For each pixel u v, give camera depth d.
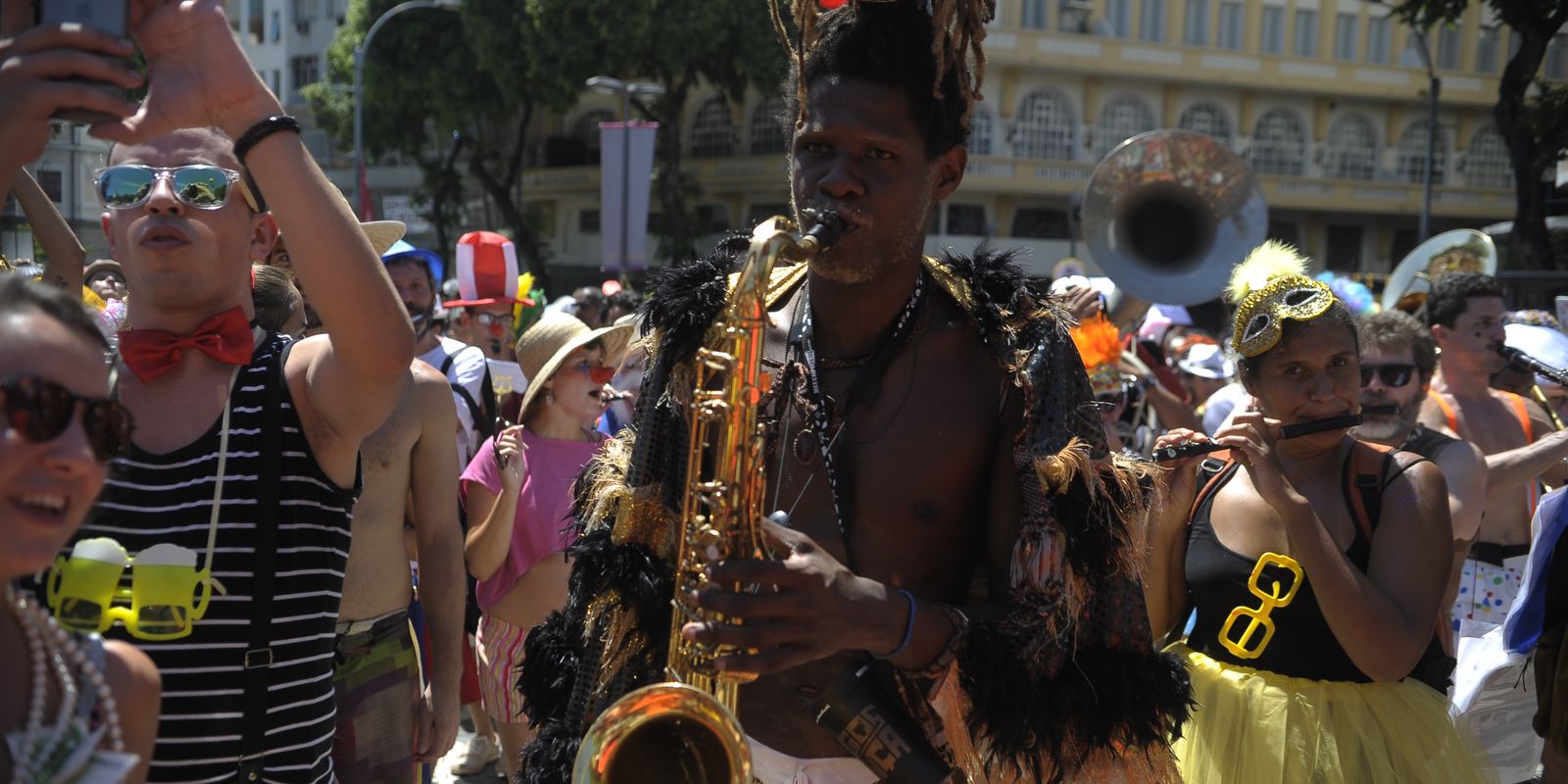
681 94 30.19
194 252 2.06
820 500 2.01
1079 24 34.31
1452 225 38.91
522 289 9.98
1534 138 16.41
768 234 1.83
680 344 2.09
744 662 1.69
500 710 4.23
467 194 41.72
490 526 4.01
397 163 41.50
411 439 3.17
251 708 2.01
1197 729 2.76
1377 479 2.79
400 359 1.88
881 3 1.87
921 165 1.92
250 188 2.12
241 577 2.01
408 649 3.20
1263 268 2.91
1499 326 4.64
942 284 2.04
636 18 27.47
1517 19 16.39
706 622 1.72
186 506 2.01
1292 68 36.12
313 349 2.09
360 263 1.81
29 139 1.49
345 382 2.00
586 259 40.28
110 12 1.49
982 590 2.07
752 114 35.84
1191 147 7.82
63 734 1.25
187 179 2.06
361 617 3.07
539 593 4.14
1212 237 7.89
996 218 34.72
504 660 4.21
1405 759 2.66
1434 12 18.41
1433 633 2.69
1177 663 2.03
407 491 3.25
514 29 29.00
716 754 1.73
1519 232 16.53
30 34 1.47
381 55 30.83
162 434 2.04
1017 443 1.94
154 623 1.93
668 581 2.06
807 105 1.92
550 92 29.17
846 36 1.89
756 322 1.85
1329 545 2.63
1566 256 16.48
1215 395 6.01
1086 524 1.92
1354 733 2.67
